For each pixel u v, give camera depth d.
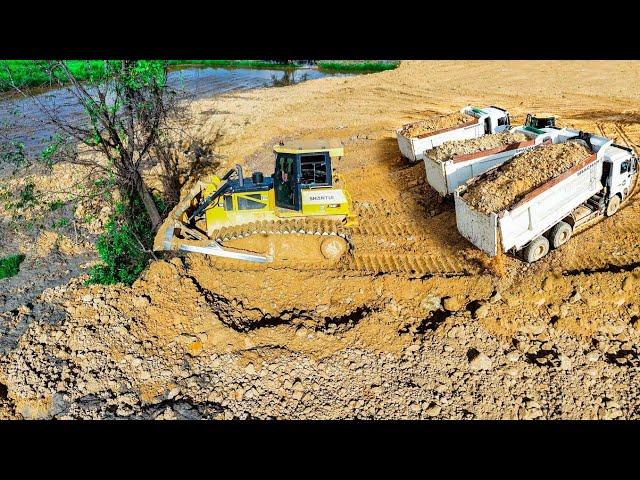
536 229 10.30
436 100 23.98
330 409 7.86
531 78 26.09
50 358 8.91
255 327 9.45
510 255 11.04
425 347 8.78
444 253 11.34
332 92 26.84
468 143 13.62
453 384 8.12
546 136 12.83
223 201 11.09
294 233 10.88
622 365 8.21
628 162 11.51
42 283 11.81
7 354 9.13
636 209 12.03
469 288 10.09
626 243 10.91
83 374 8.56
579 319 9.03
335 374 8.43
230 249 11.05
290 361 8.63
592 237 11.26
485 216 9.84
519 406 7.72
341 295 10.26
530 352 8.66
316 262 11.19
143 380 8.48
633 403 7.64
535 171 10.53
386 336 9.09
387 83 27.89
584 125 17.53
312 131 20.69
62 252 12.99
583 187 10.84
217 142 19.67
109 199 13.16
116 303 10.05
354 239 12.22
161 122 13.20
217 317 9.54
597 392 7.84
